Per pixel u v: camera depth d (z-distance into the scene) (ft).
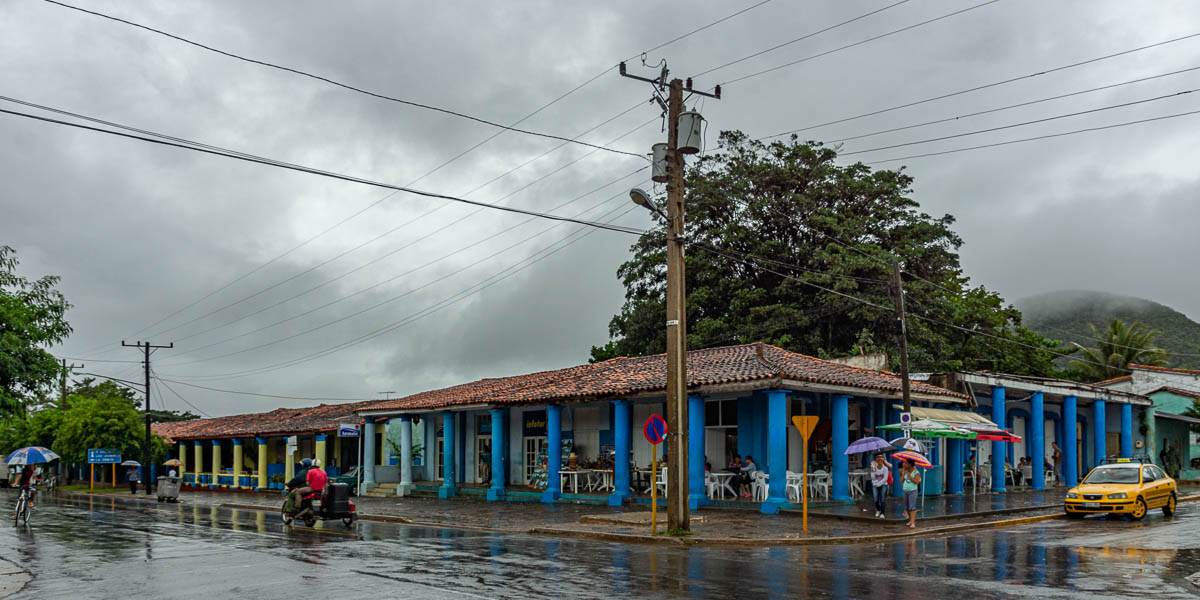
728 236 152.76
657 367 96.63
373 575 42.16
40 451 78.95
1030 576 42.22
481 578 41.06
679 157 65.05
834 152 160.56
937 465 100.83
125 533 66.59
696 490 81.97
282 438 159.94
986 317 171.12
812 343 146.30
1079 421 135.74
